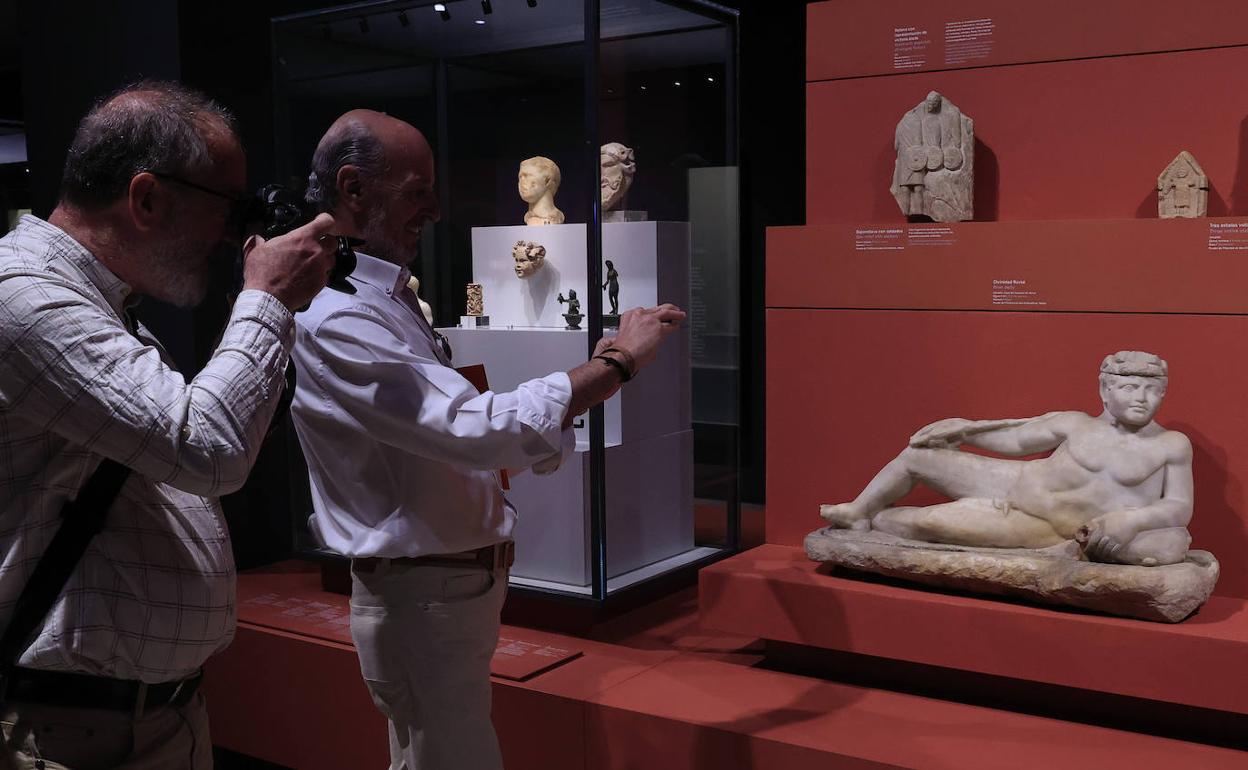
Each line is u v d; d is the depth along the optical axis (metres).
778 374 3.74
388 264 2.31
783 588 3.29
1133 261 3.13
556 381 2.09
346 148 2.28
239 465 1.48
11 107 5.66
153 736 1.69
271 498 5.01
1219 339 3.04
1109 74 3.33
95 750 1.63
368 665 2.32
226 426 1.47
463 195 4.16
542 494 3.94
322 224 1.61
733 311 4.57
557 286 3.99
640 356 2.18
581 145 3.77
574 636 3.84
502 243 4.09
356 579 2.33
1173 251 3.08
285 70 4.35
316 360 2.14
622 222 3.91
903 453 3.34
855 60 3.70
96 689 1.61
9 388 1.43
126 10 4.71
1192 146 3.24
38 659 1.57
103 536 1.61
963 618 3.00
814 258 3.64
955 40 3.54
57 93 4.97
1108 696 2.97
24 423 1.55
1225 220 3.00
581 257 3.92
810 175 3.82
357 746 3.63
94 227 1.59
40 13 4.97
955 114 3.45
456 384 2.09
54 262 1.55
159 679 1.67
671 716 3.02
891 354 3.54
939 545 3.19
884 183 3.69
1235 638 2.66
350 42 4.17
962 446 3.44
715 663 3.50
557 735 3.22
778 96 5.54
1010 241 3.31
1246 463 3.04
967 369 3.41
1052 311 3.27
